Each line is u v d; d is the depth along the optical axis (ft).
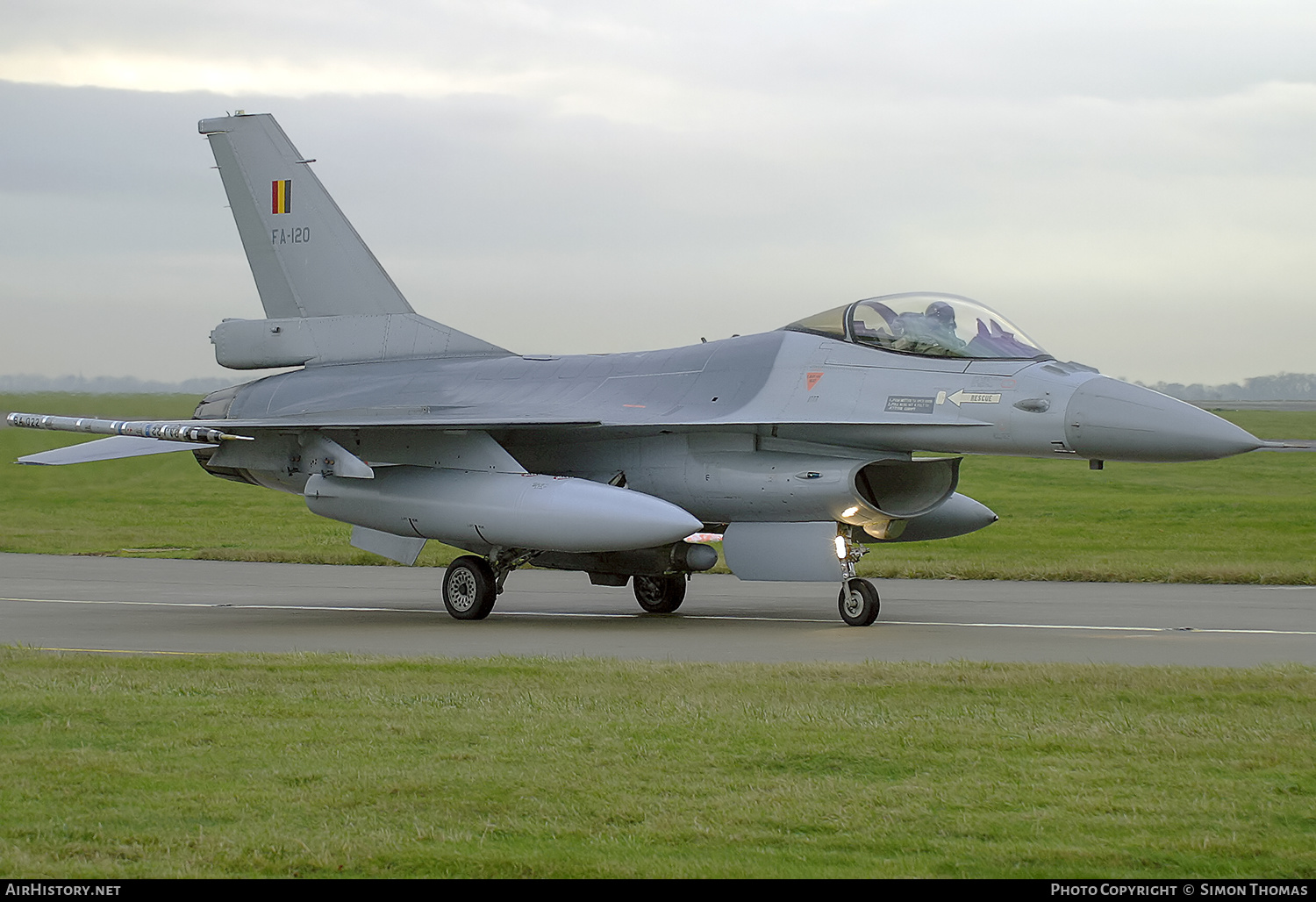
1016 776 61.00
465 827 53.26
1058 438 119.85
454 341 166.50
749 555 135.13
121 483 376.27
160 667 92.58
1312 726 70.38
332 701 78.54
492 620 137.39
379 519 142.31
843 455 130.62
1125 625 127.24
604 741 67.46
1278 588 167.02
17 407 350.84
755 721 71.82
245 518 304.09
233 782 59.77
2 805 56.03
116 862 49.37
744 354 139.44
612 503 127.44
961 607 145.28
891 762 63.46
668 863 49.39
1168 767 62.54
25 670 89.86
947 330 129.49
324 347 172.76
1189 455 116.88
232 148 178.29
